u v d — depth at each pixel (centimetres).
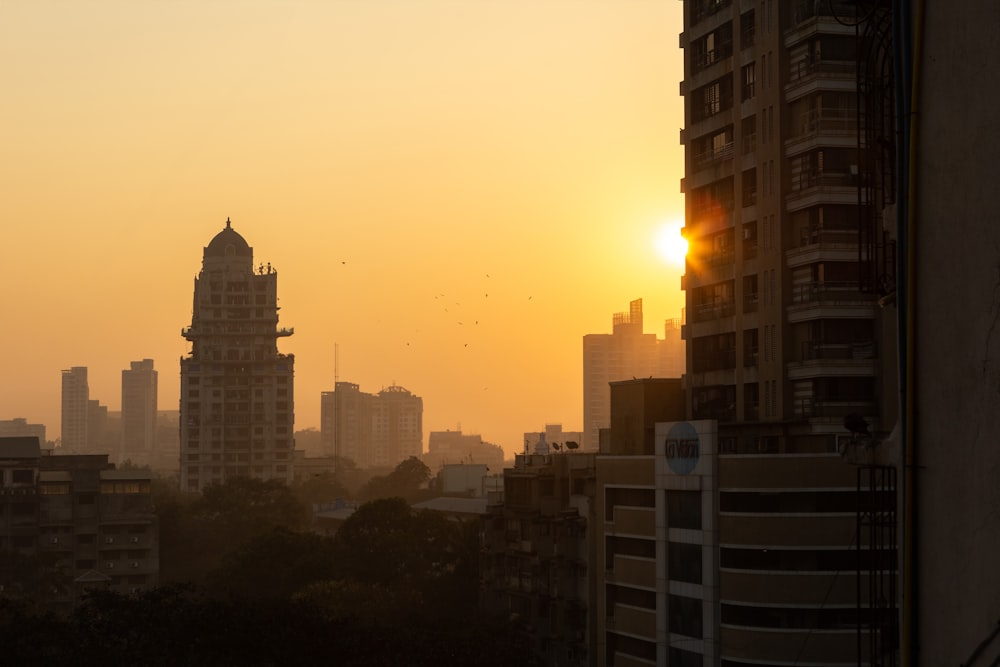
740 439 7094
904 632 1969
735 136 7375
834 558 6275
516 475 9656
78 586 12581
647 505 7344
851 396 6638
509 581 9625
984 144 1797
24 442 13900
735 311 7331
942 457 1898
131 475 13850
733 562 6506
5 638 5706
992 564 1773
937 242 1908
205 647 5981
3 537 13338
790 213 6944
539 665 7875
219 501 17250
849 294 6662
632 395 7975
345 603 9669
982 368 1802
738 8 7362
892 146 2608
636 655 7350
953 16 1866
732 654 6450
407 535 11919
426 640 6762
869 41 2808
